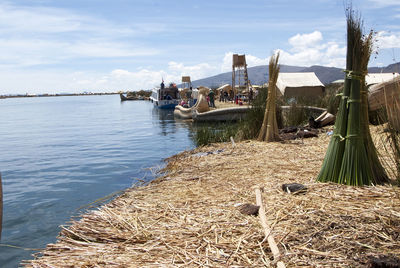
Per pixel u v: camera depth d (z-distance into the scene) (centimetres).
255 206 355
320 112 1326
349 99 417
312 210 340
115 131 1919
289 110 1219
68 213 559
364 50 404
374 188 394
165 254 274
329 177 435
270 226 310
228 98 3681
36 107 6712
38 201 634
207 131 1140
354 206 344
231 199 408
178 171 622
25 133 1986
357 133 415
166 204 406
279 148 770
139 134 1734
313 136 909
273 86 898
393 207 332
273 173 530
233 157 708
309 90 2362
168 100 4006
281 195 400
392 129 420
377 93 816
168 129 1908
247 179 507
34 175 863
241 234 304
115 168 893
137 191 494
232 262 254
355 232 285
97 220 362
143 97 8481
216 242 288
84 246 303
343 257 250
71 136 1745
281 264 239
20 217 549
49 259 276
